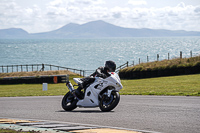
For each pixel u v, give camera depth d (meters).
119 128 10.60
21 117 14.61
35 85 57.47
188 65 54.50
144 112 14.36
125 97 23.64
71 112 15.95
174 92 26.61
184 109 14.77
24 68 136.38
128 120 12.32
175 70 55.16
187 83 37.19
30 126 11.42
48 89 42.72
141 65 61.56
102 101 15.54
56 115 14.83
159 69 56.25
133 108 16.09
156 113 13.85
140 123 11.54
